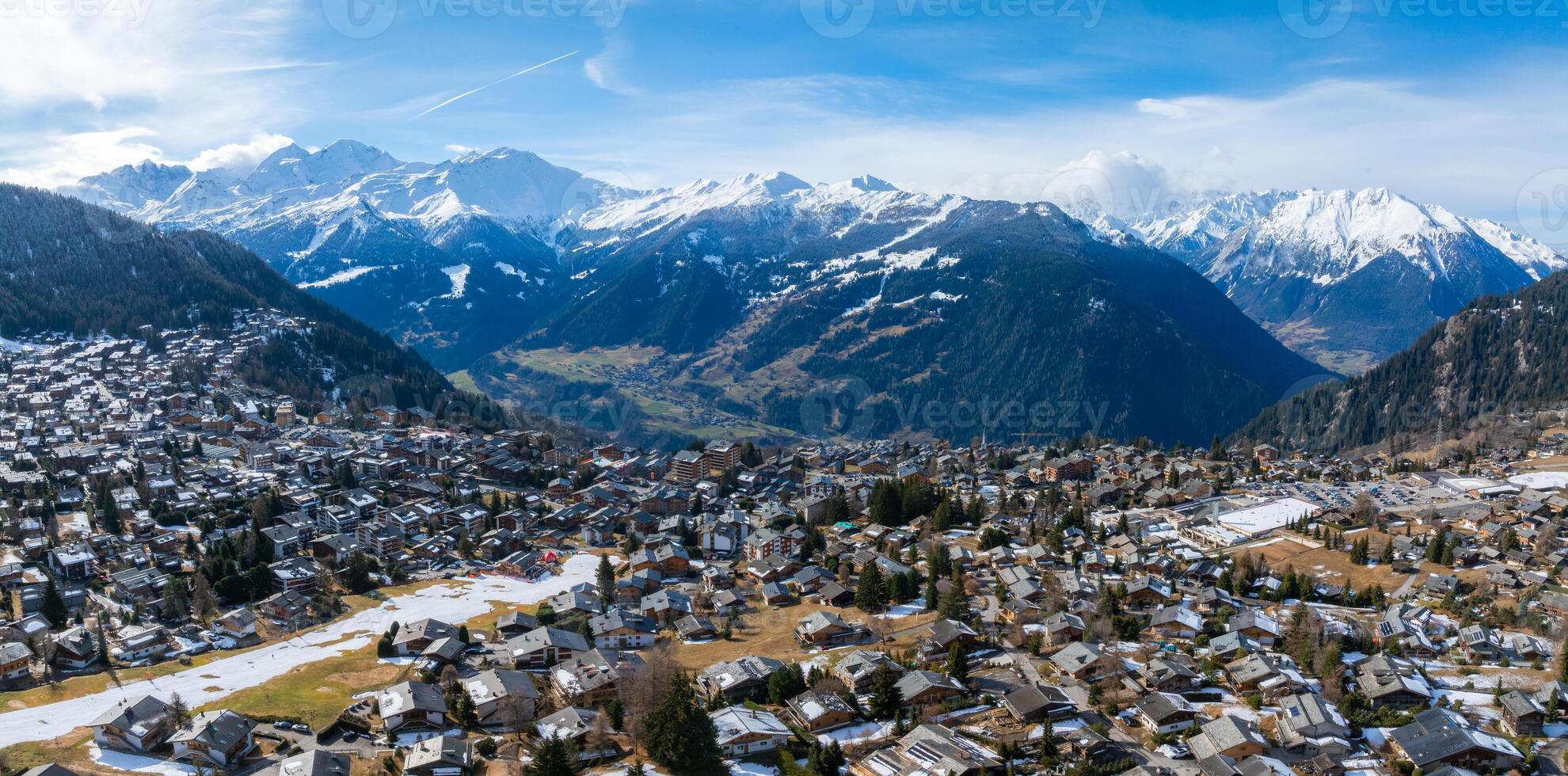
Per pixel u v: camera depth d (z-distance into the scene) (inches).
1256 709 4483.3
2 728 4320.9
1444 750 3917.3
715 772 3944.4
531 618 5994.1
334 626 6077.8
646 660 4842.5
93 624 5821.9
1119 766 3919.8
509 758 4067.4
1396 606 5910.4
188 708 4581.7
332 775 3801.7
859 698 4670.3
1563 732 4200.3
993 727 4286.4
